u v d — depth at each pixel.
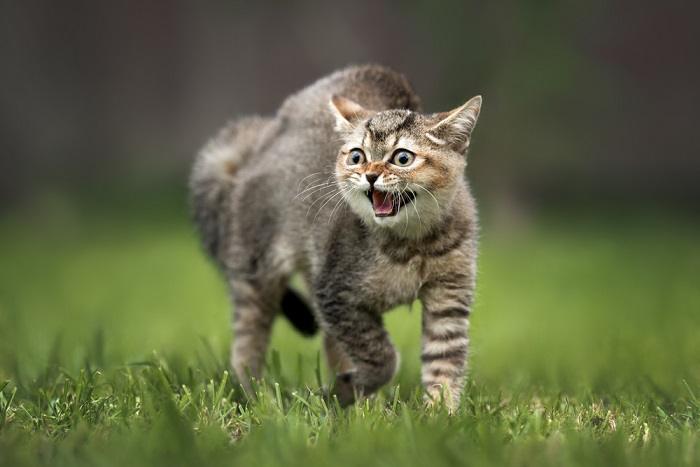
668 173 53.19
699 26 52.88
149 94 55.56
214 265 17.97
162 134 55.38
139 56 55.62
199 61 55.62
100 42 55.03
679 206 51.94
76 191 52.31
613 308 27.47
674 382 14.66
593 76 43.72
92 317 24.08
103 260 38.25
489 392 14.02
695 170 53.16
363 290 13.05
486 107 42.34
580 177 52.72
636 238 44.25
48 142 53.50
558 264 37.25
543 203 51.75
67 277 34.09
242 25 55.34
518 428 10.79
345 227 13.34
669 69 53.31
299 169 15.06
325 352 15.55
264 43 55.28
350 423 10.48
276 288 16.12
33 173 52.56
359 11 54.19
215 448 9.56
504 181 44.81
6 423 10.77
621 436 9.95
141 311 26.88
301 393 12.58
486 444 9.40
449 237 12.90
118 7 55.28
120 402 11.64
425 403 12.04
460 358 13.16
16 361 14.92
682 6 52.81
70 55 54.50
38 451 9.47
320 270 13.87
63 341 18.58
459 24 41.34
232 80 55.44
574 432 10.18
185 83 55.75
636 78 53.00
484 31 41.38
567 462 8.97
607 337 21.12
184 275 34.75
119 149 55.03
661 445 9.48
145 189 52.56
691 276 32.50
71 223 48.09
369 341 13.27
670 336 20.33
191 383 13.13
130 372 13.47
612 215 50.47
